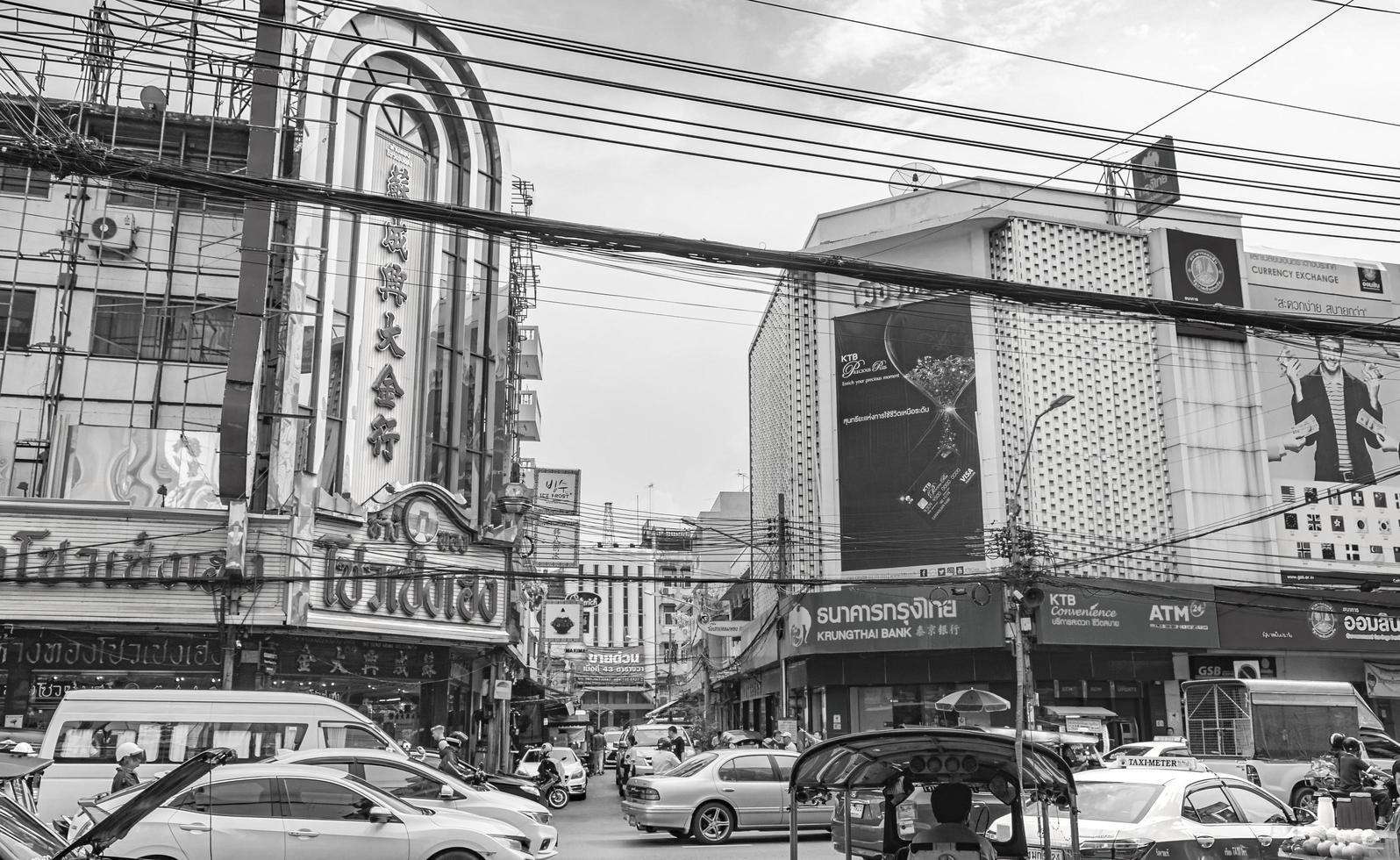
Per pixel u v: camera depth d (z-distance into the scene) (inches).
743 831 759.1
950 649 1385.3
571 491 2262.6
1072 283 1519.4
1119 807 449.1
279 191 414.0
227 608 881.5
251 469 929.5
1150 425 1520.7
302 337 997.8
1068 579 1360.7
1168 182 1628.9
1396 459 1630.2
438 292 1236.5
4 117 421.1
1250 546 1510.8
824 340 1584.6
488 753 1154.0
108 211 1084.5
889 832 351.9
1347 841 379.2
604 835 794.2
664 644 3499.0
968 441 1470.2
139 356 1065.5
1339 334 511.8
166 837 437.7
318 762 552.1
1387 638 1453.0
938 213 1565.0
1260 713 903.1
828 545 1514.5
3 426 1028.5
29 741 784.9
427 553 1004.6
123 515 874.8
